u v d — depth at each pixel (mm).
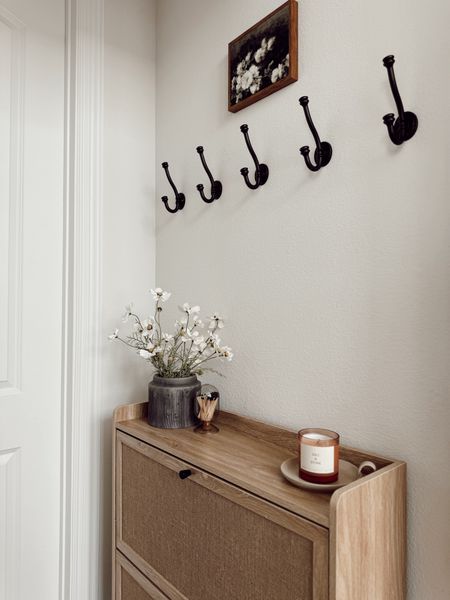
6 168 1221
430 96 750
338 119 894
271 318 1036
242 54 1102
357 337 855
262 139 1063
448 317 726
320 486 718
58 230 1300
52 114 1289
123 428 1108
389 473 730
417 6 770
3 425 1200
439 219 737
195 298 1271
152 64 1444
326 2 923
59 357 1300
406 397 779
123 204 1371
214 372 1196
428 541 743
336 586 627
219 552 822
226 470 823
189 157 1303
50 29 1290
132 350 1378
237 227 1133
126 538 1098
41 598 1256
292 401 982
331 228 904
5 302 1219
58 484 1293
